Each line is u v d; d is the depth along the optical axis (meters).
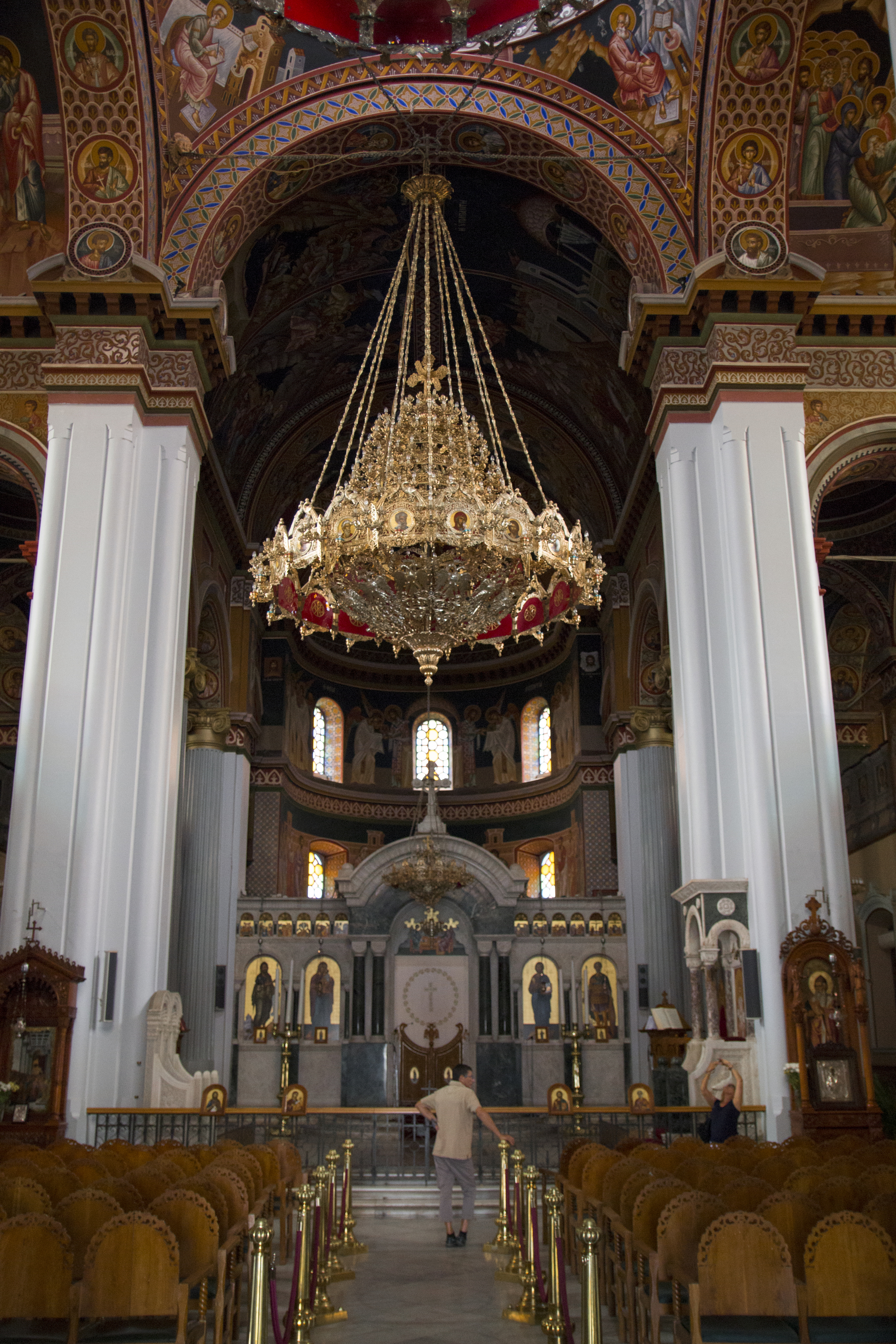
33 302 14.92
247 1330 6.74
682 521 14.19
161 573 13.94
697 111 14.84
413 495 11.16
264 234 17.81
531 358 22.84
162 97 14.66
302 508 11.77
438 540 11.16
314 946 21.72
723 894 12.85
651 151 15.23
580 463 24.59
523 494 27.78
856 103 14.91
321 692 30.88
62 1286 5.36
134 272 14.42
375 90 15.51
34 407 14.82
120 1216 5.40
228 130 15.32
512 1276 8.30
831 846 12.82
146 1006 12.62
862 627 22.31
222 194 15.20
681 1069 15.69
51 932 12.48
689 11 14.41
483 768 31.41
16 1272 5.38
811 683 13.33
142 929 12.83
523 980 21.55
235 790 22.44
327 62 15.34
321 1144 12.38
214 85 15.05
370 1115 12.68
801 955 11.71
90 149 14.56
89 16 14.02
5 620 22.28
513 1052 21.19
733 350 14.41
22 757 13.02
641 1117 12.27
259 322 20.11
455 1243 9.77
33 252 15.36
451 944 21.83
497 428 25.75
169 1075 12.46
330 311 21.27
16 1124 11.44
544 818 29.50
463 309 16.55
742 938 12.63
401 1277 8.42
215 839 21.80
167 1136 11.91
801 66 14.70
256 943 21.73
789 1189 6.73
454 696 32.09
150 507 14.12
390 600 11.94
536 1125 13.27
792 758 13.02
